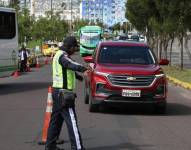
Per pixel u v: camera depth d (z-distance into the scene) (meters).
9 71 26.91
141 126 14.63
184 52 64.50
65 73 10.47
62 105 10.43
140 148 11.52
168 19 33.66
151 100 16.55
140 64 17.48
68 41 10.53
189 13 32.00
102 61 17.58
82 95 22.36
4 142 12.14
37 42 84.19
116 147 11.61
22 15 63.16
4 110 17.69
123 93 16.44
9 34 26.72
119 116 16.48
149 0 41.12
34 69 44.06
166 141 12.41
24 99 21.14
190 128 14.41
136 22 58.44
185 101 21.17
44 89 25.61
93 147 11.59
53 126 10.73
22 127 14.25
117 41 18.70
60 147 11.45
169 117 16.52
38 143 11.85
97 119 15.77
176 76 31.50
